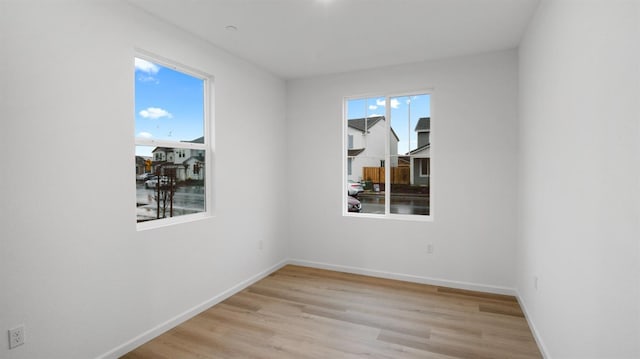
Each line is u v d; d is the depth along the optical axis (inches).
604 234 51.4
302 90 169.2
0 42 64.0
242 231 138.3
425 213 150.2
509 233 129.8
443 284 140.9
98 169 82.6
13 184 66.3
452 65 137.9
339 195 162.1
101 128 83.3
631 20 42.8
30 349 69.3
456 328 102.5
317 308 118.6
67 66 75.5
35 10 69.5
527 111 108.4
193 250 112.8
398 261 149.6
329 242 165.0
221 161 126.2
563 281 71.4
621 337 45.9
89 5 80.1
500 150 130.5
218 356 87.7
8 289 65.7
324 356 87.4
